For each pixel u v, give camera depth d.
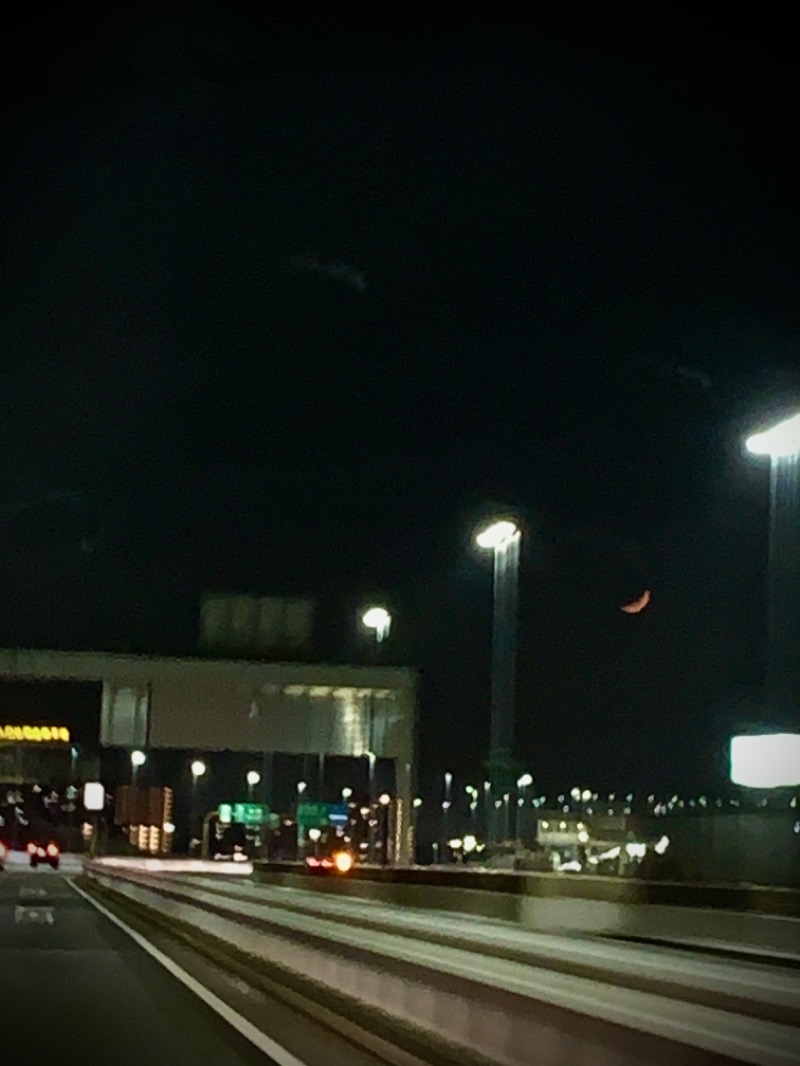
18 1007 20.31
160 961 28.27
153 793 126.25
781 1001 9.73
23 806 179.75
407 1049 15.85
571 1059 11.33
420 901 30.75
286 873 42.16
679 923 22.06
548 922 25.33
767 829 28.12
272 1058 15.35
